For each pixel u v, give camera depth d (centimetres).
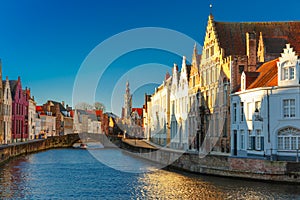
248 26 4800
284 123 3412
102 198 2688
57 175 3825
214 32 4678
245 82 3900
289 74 3428
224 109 4344
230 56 4272
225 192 2744
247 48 4338
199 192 2789
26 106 8538
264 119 3528
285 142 3422
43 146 8175
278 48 4522
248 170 3180
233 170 3300
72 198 2688
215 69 4628
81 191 2936
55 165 4806
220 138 4400
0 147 5131
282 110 3441
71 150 8188
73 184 3250
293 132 3381
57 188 3067
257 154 3603
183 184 3125
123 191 2920
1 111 6550
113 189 3006
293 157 3347
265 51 4444
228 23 4812
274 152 3447
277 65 3497
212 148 4516
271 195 2588
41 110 11319
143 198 2662
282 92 3444
